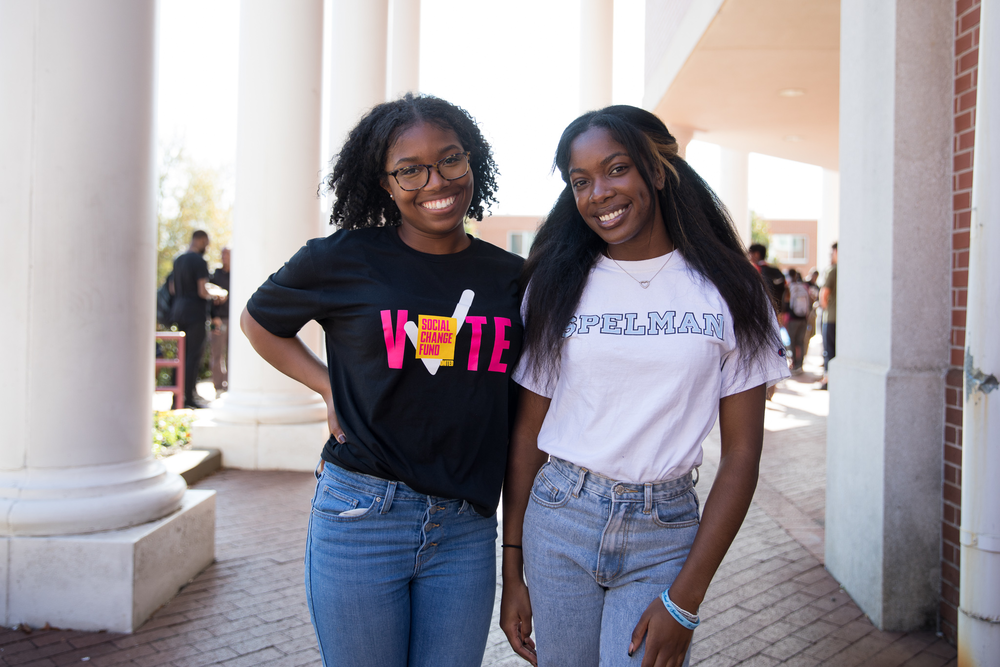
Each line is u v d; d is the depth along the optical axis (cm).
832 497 368
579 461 163
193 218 1919
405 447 162
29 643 288
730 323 159
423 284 167
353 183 192
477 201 204
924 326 308
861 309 335
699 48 646
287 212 586
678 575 156
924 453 307
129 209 312
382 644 165
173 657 280
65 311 299
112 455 315
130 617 299
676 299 161
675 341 156
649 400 158
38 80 292
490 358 167
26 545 296
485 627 175
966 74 292
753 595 347
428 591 170
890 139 305
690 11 663
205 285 852
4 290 296
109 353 310
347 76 715
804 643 299
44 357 298
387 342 161
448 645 170
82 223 300
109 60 303
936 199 304
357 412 165
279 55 580
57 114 294
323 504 166
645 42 951
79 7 295
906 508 308
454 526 169
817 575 370
